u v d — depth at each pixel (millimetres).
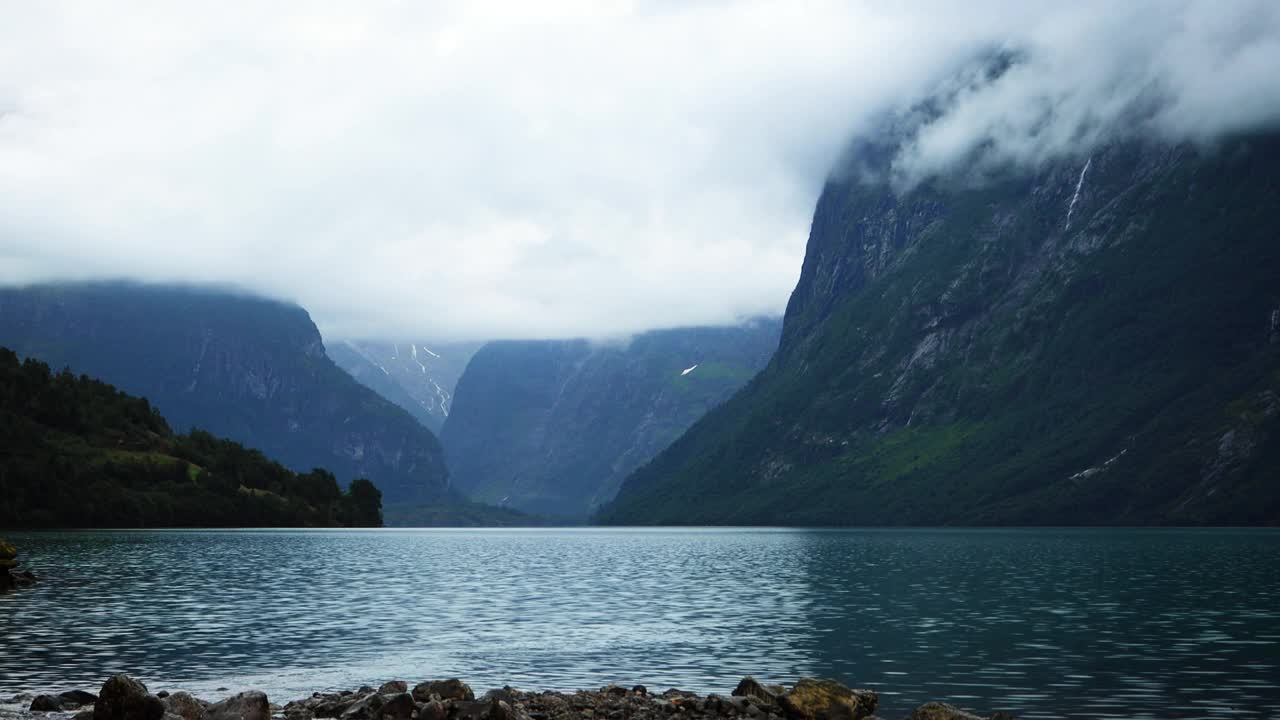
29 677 58250
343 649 70625
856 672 61250
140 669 61906
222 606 96562
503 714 42844
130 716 42219
